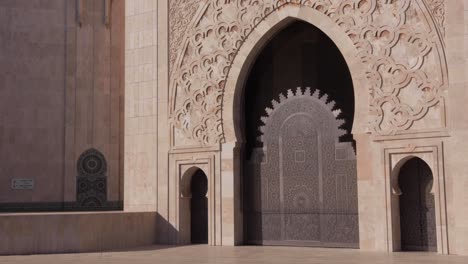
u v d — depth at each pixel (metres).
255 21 16.77
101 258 13.88
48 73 21.38
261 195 16.92
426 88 14.34
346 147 15.82
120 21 22.08
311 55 16.89
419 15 14.52
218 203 16.89
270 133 16.92
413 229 14.79
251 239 16.97
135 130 18.44
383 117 14.82
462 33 13.97
